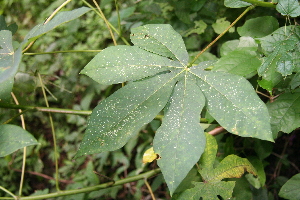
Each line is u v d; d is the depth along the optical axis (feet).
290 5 1.52
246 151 2.52
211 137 1.59
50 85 4.74
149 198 3.78
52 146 4.86
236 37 2.39
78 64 4.78
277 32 1.55
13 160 4.54
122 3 4.36
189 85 1.37
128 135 1.29
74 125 4.88
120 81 1.38
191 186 1.86
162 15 2.63
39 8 5.65
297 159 3.01
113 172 4.31
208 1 2.47
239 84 1.33
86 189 2.05
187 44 2.71
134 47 1.44
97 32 4.84
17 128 1.36
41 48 5.01
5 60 1.23
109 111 1.32
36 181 4.69
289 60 1.44
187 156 1.23
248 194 1.85
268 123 1.24
